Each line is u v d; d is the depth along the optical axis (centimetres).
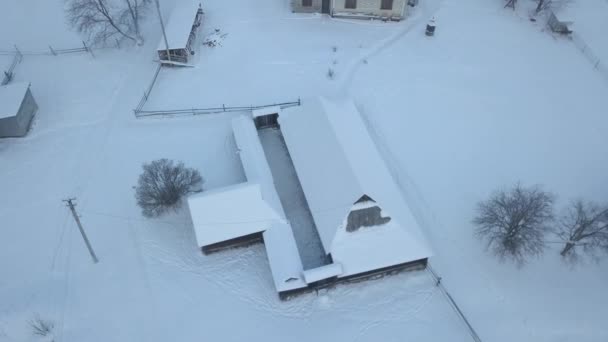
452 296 3344
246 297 3394
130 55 5162
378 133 4319
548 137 4306
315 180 3653
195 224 3444
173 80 4875
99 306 3356
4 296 3403
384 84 4781
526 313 3250
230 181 4019
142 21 5488
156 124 4503
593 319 3212
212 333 3228
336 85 4772
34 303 3366
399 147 4212
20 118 4344
